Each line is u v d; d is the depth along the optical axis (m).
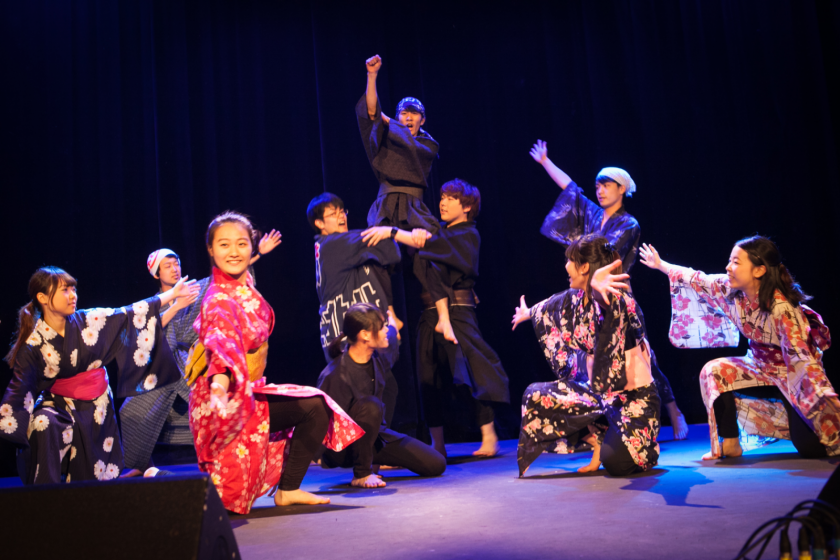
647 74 4.79
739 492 2.14
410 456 2.99
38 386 2.94
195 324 2.33
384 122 3.69
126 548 1.14
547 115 4.81
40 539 1.16
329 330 3.46
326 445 2.47
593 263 2.73
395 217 3.68
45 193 4.47
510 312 4.66
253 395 2.32
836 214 4.65
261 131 4.67
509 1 4.87
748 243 2.79
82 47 4.62
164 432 3.70
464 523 1.99
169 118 4.55
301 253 4.62
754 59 4.81
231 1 4.74
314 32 4.63
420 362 3.72
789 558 1.15
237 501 2.24
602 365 2.62
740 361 2.93
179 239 4.46
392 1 4.72
